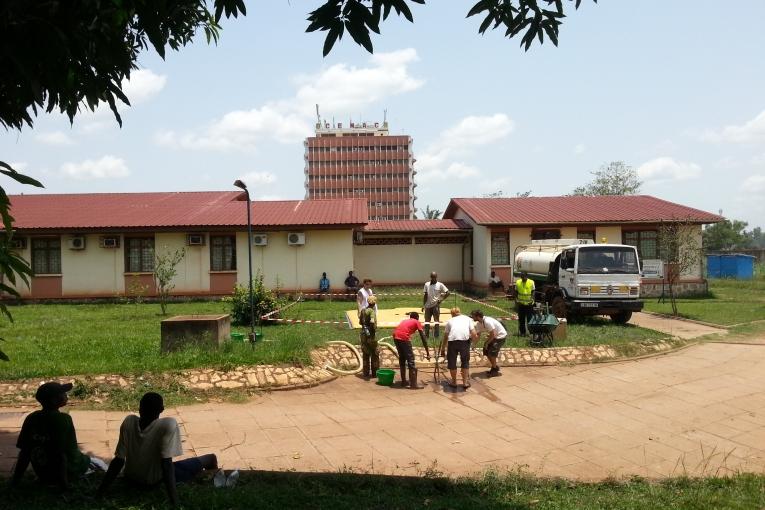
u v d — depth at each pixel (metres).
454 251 29.02
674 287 26.11
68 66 3.83
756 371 12.16
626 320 17.66
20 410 8.38
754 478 6.63
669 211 27.25
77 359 10.77
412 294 25.23
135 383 9.48
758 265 44.66
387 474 6.55
